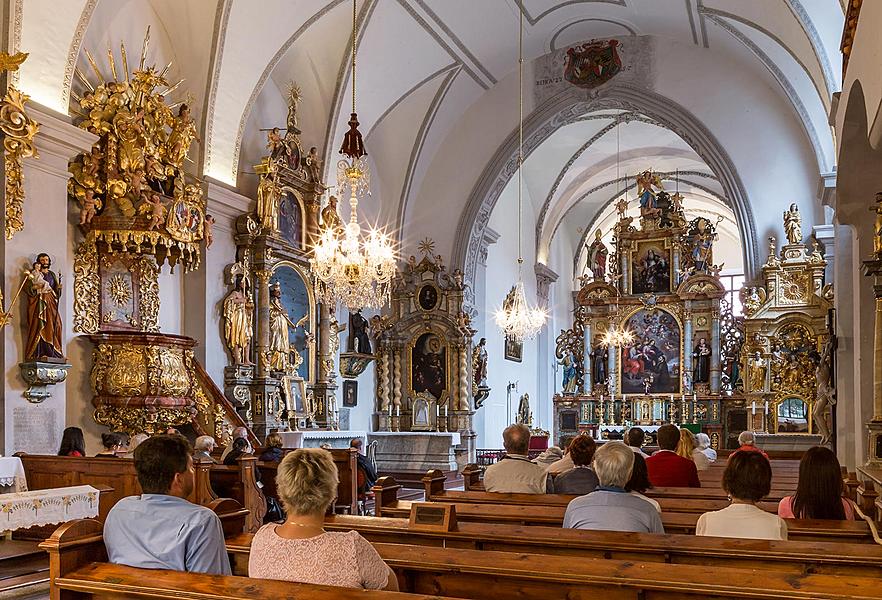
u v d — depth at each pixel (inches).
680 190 1362.0
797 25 571.8
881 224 399.9
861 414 449.4
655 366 1059.9
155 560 149.6
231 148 597.6
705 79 791.7
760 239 774.5
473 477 354.3
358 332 760.3
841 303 566.9
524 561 159.6
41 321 418.6
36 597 274.5
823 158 697.6
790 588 134.0
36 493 304.8
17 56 394.0
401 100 776.9
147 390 478.9
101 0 499.2
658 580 144.5
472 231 862.5
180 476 159.5
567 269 1353.3
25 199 422.6
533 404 1168.8
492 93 860.0
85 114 474.0
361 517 222.5
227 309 577.0
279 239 615.8
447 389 818.2
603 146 1111.0
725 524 190.9
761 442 775.7
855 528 207.8
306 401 653.9
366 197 810.2
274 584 130.3
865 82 305.6
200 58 565.9
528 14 748.6
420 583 168.9
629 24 785.6
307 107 695.1
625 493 206.2
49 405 429.7
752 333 802.2
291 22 594.9
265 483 436.1
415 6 677.3
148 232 470.0
